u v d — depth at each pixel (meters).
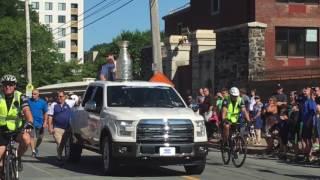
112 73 19.17
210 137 22.33
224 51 33.56
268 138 19.62
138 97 14.27
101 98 14.59
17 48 64.12
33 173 14.09
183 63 38.72
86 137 15.12
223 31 33.75
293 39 35.88
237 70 32.44
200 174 13.90
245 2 36.59
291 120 18.03
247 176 13.70
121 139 12.92
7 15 75.00
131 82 14.84
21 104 10.48
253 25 31.84
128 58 24.02
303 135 17.25
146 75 42.00
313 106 17.17
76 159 16.70
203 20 42.47
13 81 10.38
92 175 13.62
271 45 35.28
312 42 36.12
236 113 16.06
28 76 46.25
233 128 16.05
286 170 15.18
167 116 13.04
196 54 36.09
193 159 13.23
